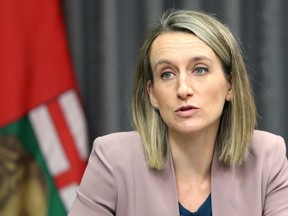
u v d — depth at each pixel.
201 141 3.37
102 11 6.33
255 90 6.55
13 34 5.75
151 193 3.38
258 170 3.44
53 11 5.90
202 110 3.16
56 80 5.89
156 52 3.22
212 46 3.18
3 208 5.77
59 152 5.89
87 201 3.42
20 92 5.74
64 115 5.89
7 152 5.76
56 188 5.87
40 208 5.84
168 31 3.24
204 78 3.17
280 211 3.41
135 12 6.46
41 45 5.85
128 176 3.42
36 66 5.84
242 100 3.36
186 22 3.21
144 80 3.44
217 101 3.22
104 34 6.33
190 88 3.13
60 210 5.84
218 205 3.37
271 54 6.48
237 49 3.30
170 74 3.21
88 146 6.43
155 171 3.42
